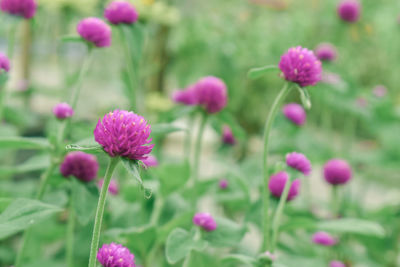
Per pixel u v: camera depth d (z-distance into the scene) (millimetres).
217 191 781
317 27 1753
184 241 579
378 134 1100
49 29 1104
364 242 817
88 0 874
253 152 1394
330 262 750
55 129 611
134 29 682
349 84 984
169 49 1652
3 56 593
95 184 596
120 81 727
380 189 1416
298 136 875
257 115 1745
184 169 665
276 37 1780
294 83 576
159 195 682
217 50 1671
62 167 591
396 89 1829
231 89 1692
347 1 1109
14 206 531
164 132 605
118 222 690
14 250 761
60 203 620
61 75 977
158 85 1451
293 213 716
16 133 840
